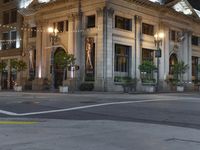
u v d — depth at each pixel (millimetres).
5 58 59344
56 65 49375
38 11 52031
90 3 44250
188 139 8914
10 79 58031
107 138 8961
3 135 9297
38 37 51750
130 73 46562
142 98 26609
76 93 36688
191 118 14359
